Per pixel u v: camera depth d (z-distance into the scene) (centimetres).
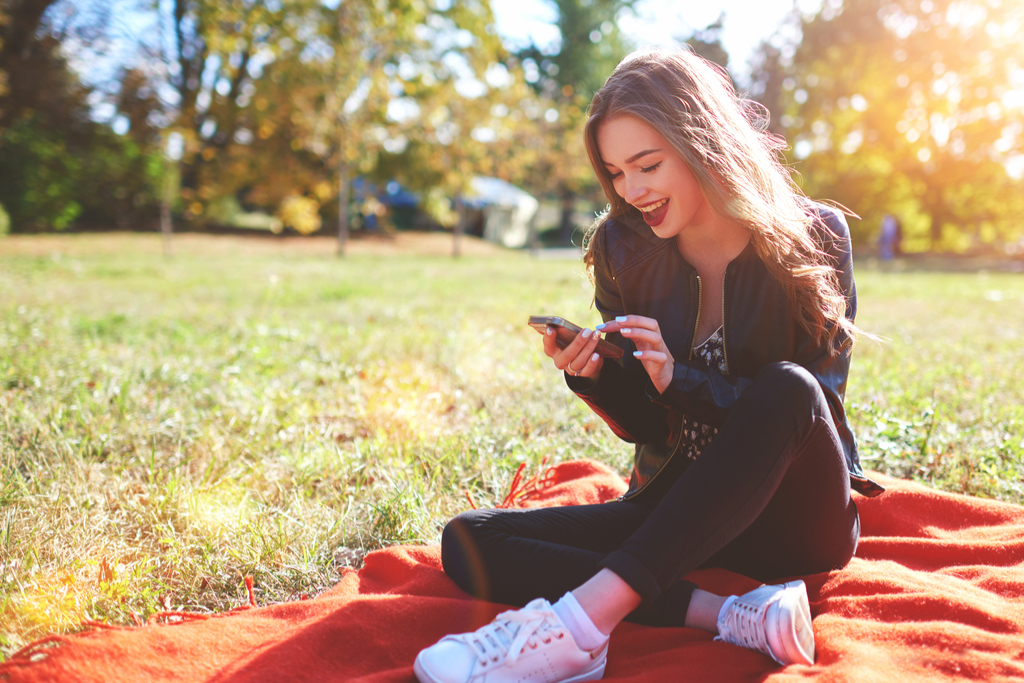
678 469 172
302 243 2738
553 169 2952
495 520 164
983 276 1591
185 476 257
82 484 237
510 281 1295
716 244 171
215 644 144
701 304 176
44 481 240
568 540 166
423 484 254
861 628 143
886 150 3109
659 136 152
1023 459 268
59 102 2083
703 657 138
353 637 144
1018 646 131
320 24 2066
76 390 354
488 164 2686
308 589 197
